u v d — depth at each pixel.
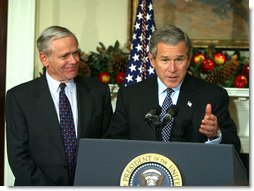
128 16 3.70
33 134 2.24
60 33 2.26
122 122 2.29
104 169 1.49
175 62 2.07
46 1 3.74
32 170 2.16
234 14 3.68
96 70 3.51
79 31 3.78
